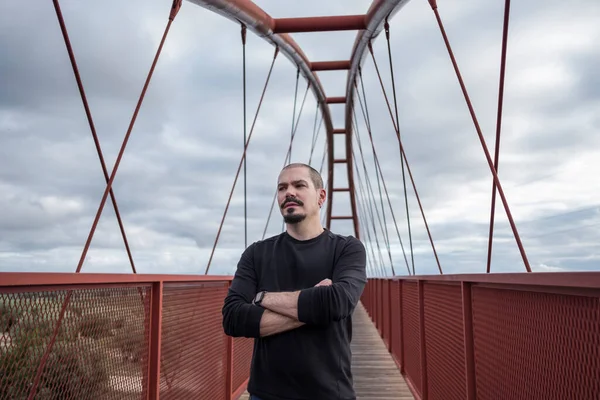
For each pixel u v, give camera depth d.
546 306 1.45
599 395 1.13
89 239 4.93
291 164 1.57
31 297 1.35
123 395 1.94
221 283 3.93
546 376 1.44
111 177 5.44
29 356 1.33
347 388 1.38
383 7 10.16
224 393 3.92
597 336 1.14
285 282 1.46
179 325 2.75
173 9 6.86
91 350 1.69
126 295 2.03
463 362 2.48
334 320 1.32
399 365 5.85
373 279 12.05
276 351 1.36
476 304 2.27
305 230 1.52
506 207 5.16
